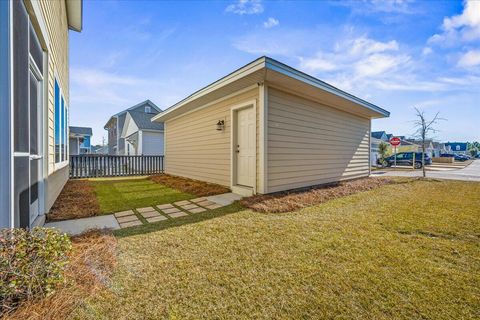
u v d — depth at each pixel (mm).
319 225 3246
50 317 1340
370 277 1907
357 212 3979
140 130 15195
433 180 8602
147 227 3121
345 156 7777
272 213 3859
